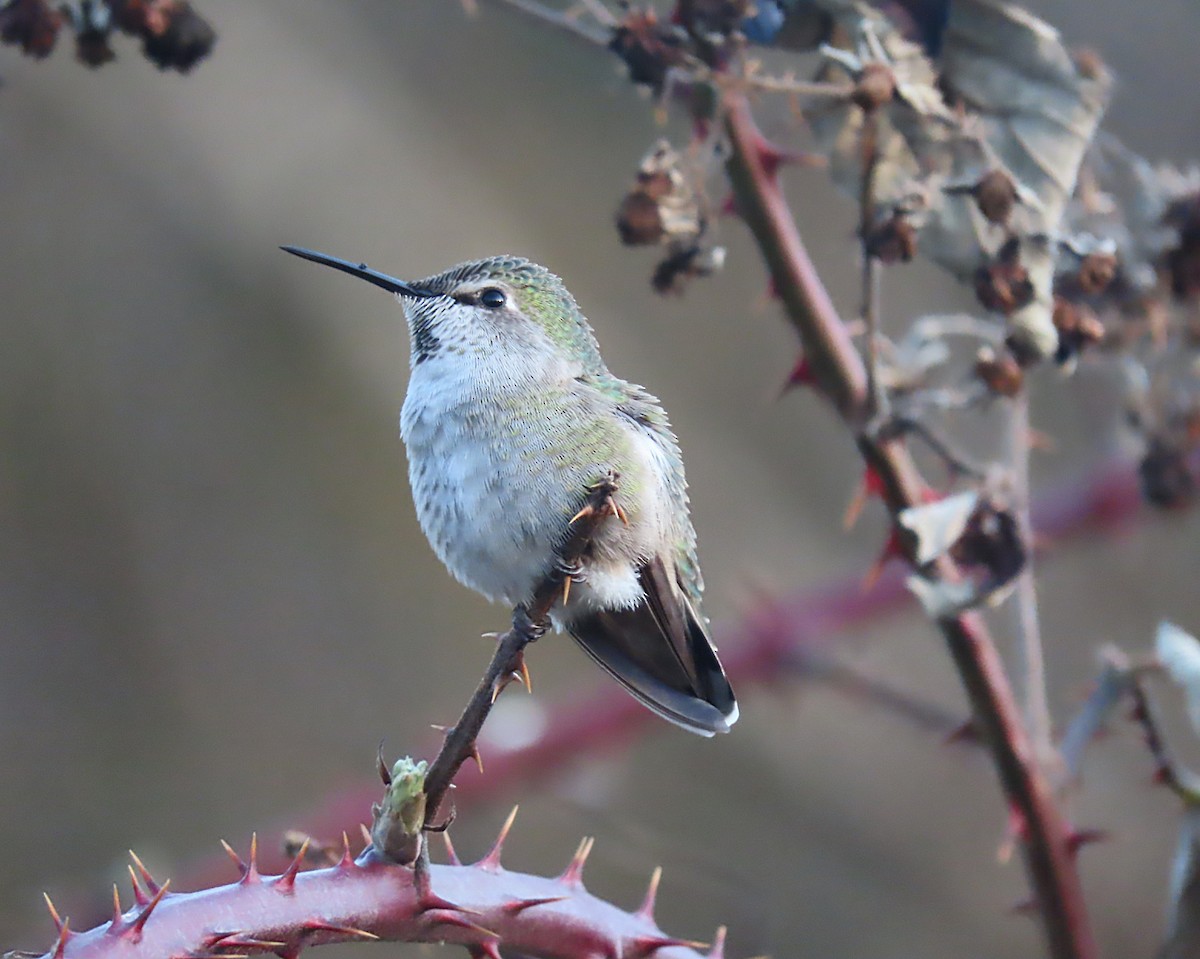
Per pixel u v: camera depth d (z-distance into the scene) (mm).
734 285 13656
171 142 12719
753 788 11766
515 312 6844
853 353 6082
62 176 12609
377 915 4105
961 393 5941
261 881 4043
